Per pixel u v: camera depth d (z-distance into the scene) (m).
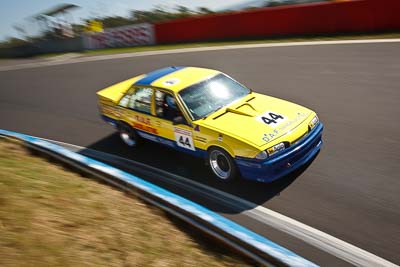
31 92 13.72
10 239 3.67
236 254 3.89
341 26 15.09
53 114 10.84
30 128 9.98
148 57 16.95
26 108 11.84
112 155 7.72
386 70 10.12
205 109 6.30
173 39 21.00
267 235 4.74
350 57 11.74
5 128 10.29
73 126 9.64
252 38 17.67
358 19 14.59
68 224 4.12
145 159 7.31
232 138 5.60
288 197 5.45
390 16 13.86
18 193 4.57
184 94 6.45
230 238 3.98
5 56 25.58
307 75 10.86
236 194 5.73
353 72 10.42
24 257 3.47
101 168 5.74
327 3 15.14
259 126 5.76
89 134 8.98
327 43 13.88
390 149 6.34
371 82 9.50
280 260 3.56
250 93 6.85
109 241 3.95
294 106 6.41
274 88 10.32
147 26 21.56
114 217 4.44
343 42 13.62
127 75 14.30
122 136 7.96
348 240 4.46
